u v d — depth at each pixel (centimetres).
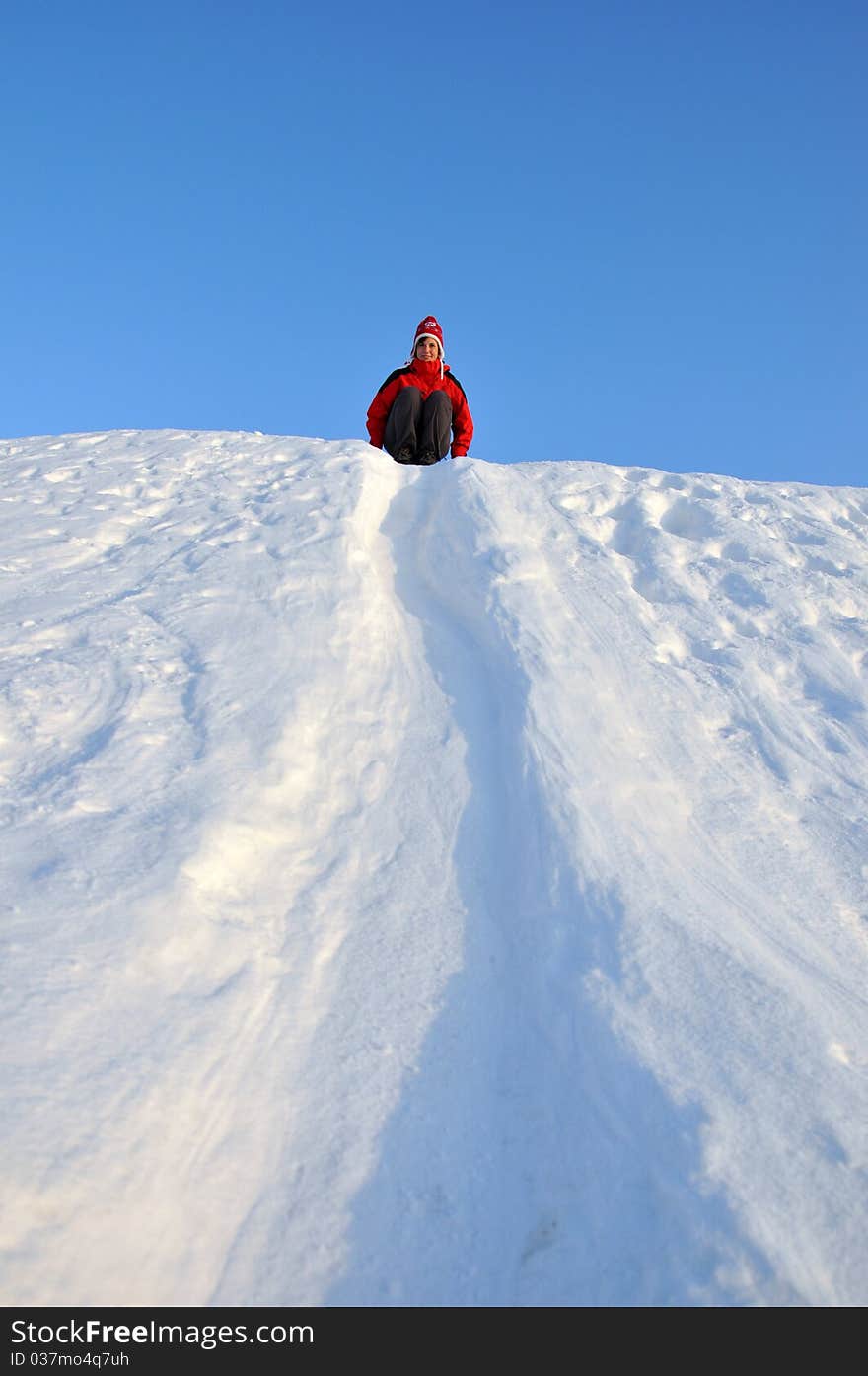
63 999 184
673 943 219
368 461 514
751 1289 149
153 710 291
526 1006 212
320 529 427
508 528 427
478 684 337
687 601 405
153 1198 159
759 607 405
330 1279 158
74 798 246
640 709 322
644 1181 168
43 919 202
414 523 464
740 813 280
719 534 471
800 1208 159
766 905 241
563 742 294
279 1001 206
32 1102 163
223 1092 182
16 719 282
